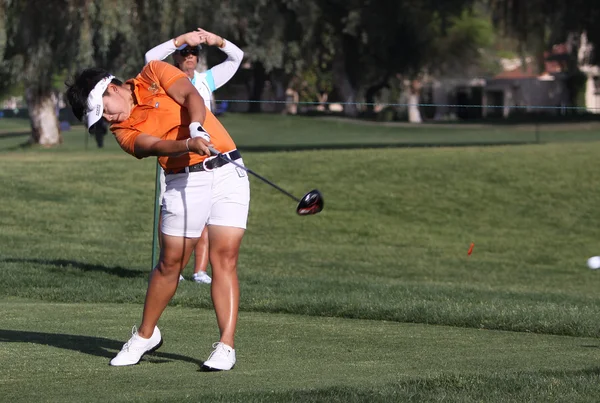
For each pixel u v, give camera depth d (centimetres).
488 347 1753
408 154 8250
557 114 16000
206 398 1196
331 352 1661
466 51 16600
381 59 15800
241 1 11281
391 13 14000
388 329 2003
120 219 6000
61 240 5128
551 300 2923
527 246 5928
